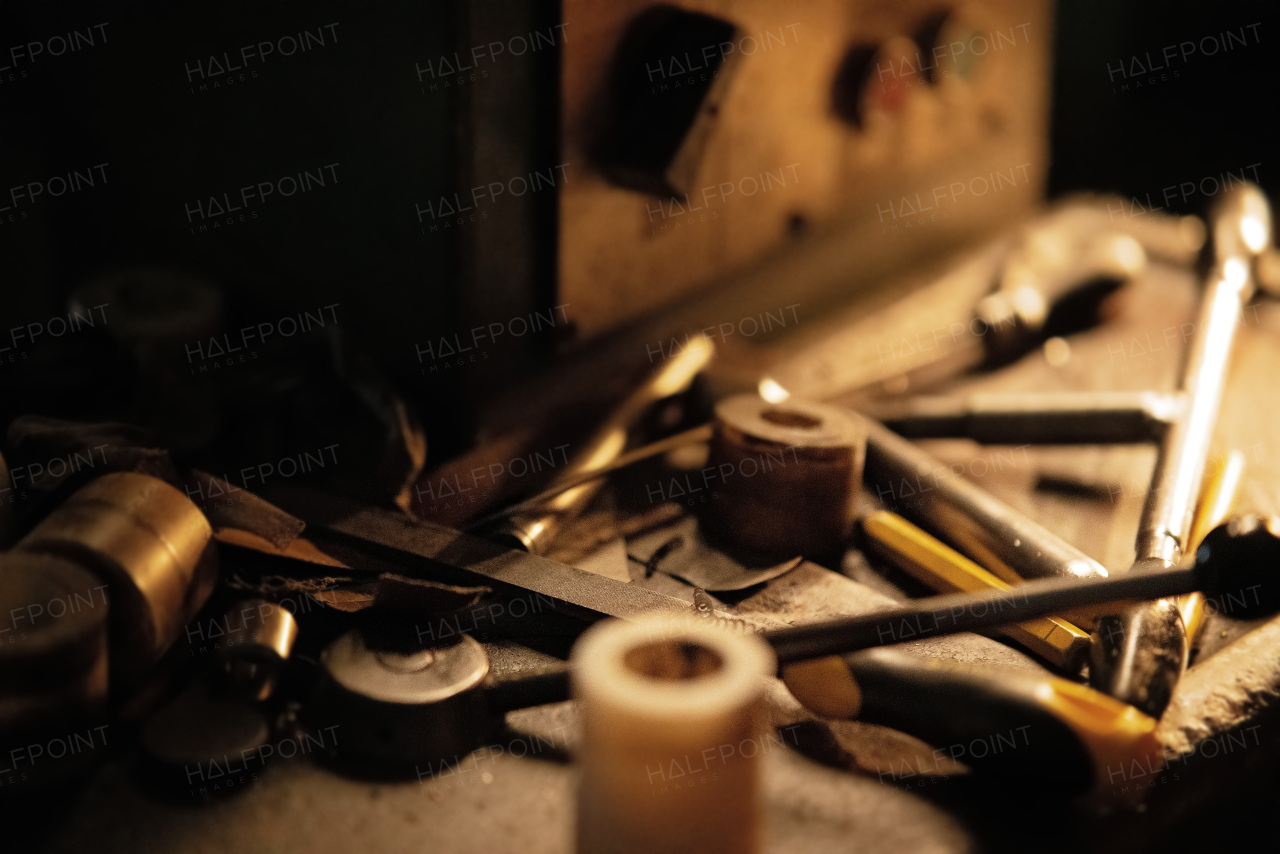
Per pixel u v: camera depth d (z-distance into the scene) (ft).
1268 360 2.75
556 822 1.93
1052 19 3.10
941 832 1.93
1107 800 1.93
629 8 2.34
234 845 1.90
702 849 1.77
